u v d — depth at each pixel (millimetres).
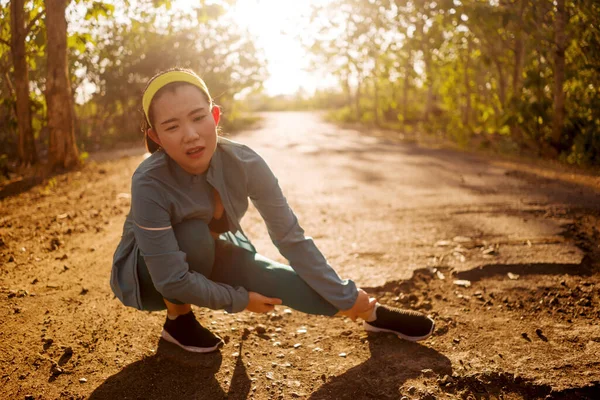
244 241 2061
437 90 16641
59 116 6879
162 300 1942
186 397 1752
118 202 4781
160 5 5887
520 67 8234
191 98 1588
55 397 1742
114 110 13555
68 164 7012
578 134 6562
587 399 1684
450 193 4965
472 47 10219
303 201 4887
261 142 12078
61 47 6723
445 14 7129
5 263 3045
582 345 2002
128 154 9500
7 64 7227
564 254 2977
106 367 1931
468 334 2143
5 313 2355
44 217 4191
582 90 7020
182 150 1605
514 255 3008
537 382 1762
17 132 7242
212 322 2305
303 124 22781
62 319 2305
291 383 1827
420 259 3051
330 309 1940
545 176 5574
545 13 6543
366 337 2154
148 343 2107
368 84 23266
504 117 7625
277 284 1886
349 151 9547
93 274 2867
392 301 2529
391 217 4113
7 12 6734
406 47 9406
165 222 1665
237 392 1776
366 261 3076
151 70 13648
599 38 6137
